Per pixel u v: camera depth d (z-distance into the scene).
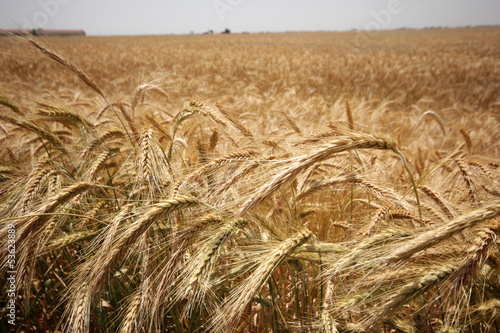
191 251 1.95
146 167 1.97
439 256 1.67
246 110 6.63
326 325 1.67
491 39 50.72
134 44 47.38
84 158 2.43
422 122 7.27
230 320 1.50
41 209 1.74
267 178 1.80
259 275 1.53
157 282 1.73
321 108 6.87
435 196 2.19
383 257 1.51
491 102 12.84
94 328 2.29
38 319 2.56
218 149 2.92
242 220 1.82
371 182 2.17
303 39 64.00
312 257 1.91
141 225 1.54
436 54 28.23
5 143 3.23
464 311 1.66
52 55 2.47
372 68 19.05
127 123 2.85
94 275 1.61
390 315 1.59
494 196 2.30
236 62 24.64
